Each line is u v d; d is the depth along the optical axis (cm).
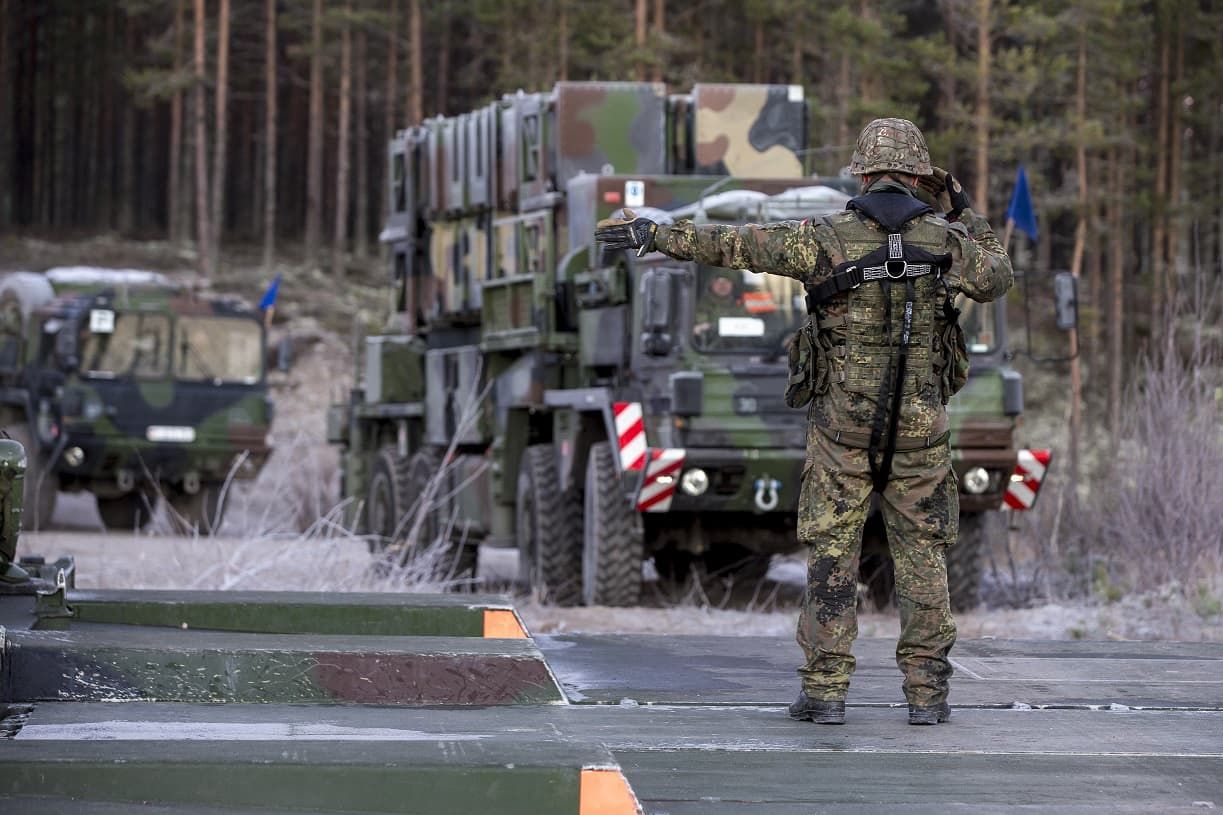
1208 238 11925
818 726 1120
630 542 3350
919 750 1034
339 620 1352
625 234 1179
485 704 1134
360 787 812
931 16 14488
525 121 3916
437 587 3416
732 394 3234
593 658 1442
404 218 4666
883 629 3117
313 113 16100
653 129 3856
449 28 16912
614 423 3266
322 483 6084
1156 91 13112
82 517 6981
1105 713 1197
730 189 3584
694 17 13588
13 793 799
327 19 15050
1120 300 11056
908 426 1141
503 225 3972
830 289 1145
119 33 19238
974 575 3428
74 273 6125
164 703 1051
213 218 14950
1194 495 3384
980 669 1408
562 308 3666
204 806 800
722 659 1438
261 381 6109
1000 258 1180
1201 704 1238
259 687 1086
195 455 5931
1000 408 3344
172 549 3303
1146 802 912
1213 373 3575
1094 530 3772
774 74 14188
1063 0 10531
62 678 1052
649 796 907
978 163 9781
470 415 3962
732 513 3409
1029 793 927
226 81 15525
